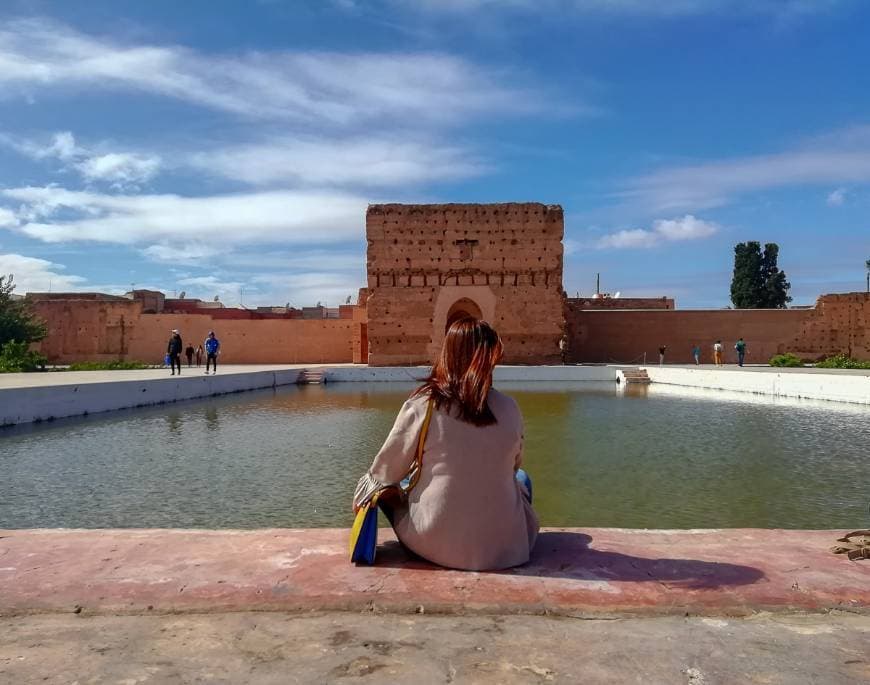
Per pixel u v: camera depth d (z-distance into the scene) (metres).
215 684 2.64
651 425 15.40
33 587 3.49
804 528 7.22
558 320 35.66
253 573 3.69
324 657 2.86
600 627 3.16
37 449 12.05
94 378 21.02
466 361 3.77
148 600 3.35
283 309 55.97
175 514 7.73
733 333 40.97
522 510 3.94
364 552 3.82
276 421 15.99
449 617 3.26
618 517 7.69
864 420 16.06
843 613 3.33
